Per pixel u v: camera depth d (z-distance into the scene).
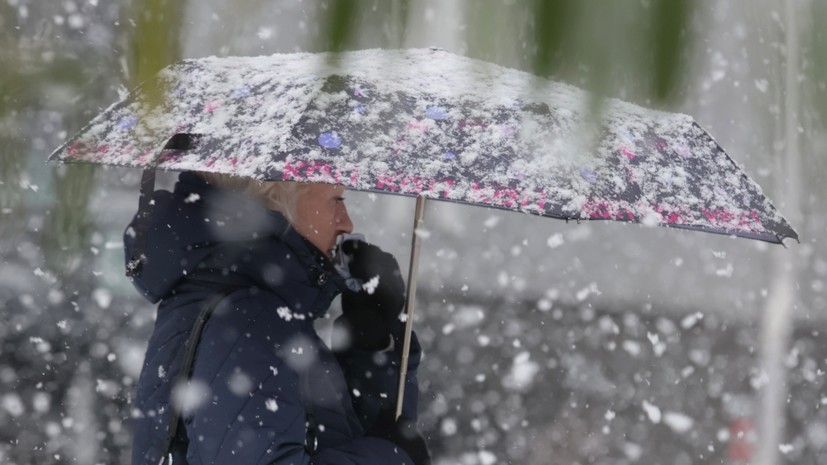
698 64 1.23
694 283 44.19
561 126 1.48
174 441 7.55
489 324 37.44
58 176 1.64
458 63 1.42
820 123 1.38
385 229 45.84
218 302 7.50
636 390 29.20
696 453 24.00
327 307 8.11
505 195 6.24
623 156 7.22
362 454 7.95
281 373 7.38
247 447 7.20
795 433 26.06
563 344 34.94
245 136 6.74
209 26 1.36
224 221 7.75
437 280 44.53
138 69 1.40
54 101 1.51
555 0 1.22
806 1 1.36
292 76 7.12
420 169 6.39
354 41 1.24
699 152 7.95
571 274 46.22
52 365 23.77
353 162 6.39
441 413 25.88
